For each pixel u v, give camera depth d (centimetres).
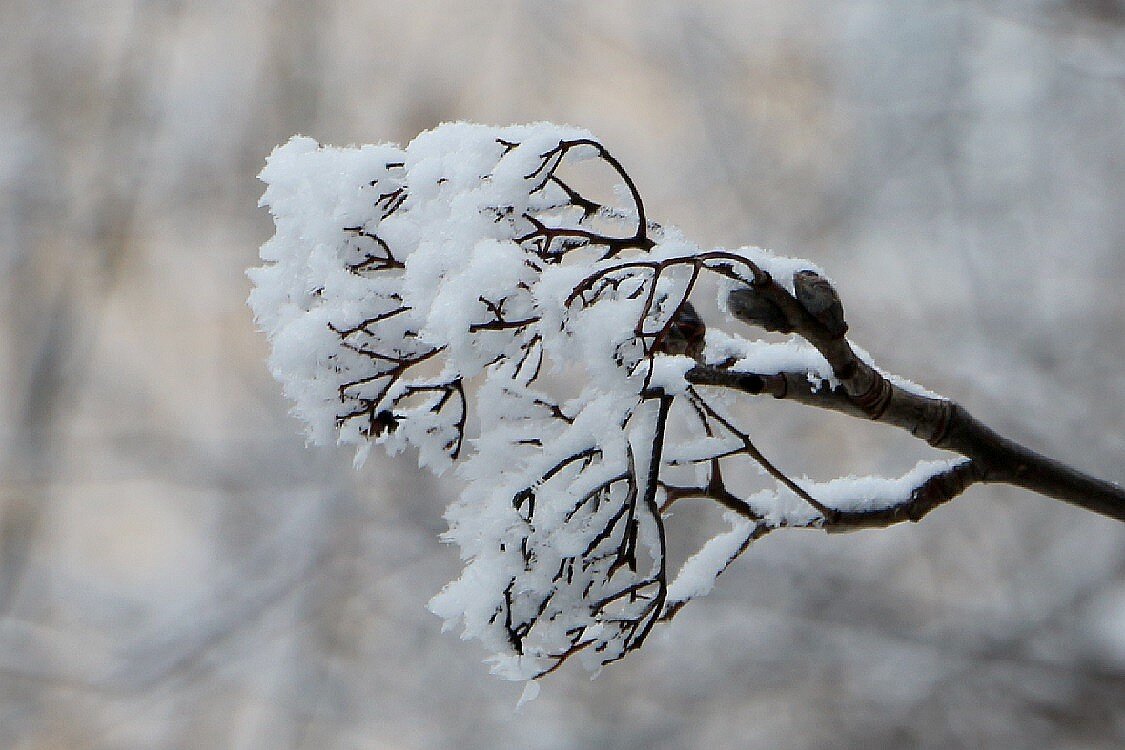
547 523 72
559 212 73
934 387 169
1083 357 167
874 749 148
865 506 76
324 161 72
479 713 162
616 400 72
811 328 73
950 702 148
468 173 72
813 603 156
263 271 73
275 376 73
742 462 160
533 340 72
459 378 73
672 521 155
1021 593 153
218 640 168
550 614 72
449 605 72
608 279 72
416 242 72
